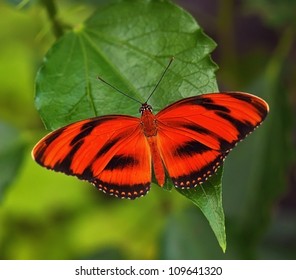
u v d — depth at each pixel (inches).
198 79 17.4
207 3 26.4
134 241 24.3
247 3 22.9
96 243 24.6
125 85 17.7
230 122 17.1
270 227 23.2
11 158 20.4
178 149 17.2
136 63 17.8
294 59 24.8
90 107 17.6
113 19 18.1
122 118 17.3
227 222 21.2
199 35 17.5
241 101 17.0
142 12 17.9
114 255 23.1
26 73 25.1
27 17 24.8
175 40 17.6
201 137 17.1
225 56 23.5
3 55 25.1
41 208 24.6
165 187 17.2
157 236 22.5
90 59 17.9
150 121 17.3
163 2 17.8
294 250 23.1
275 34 26.0
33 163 23.9
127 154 17.5
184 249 21.1
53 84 17.7
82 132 17.1
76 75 17.8
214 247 21.0
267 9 22.3
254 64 24.0
